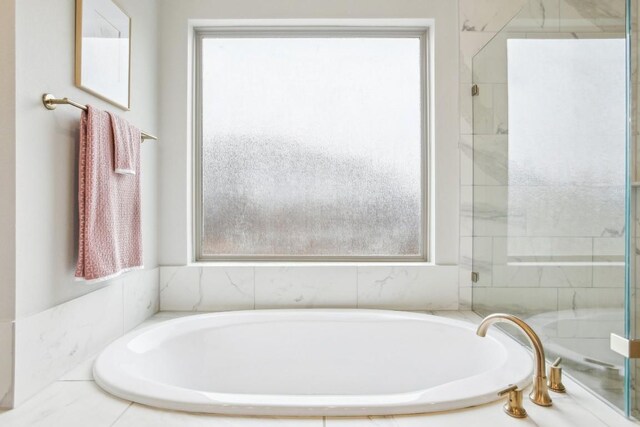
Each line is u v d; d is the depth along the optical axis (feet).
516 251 5.60
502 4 7.04
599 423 3.30
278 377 6.00
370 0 6.98
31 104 3.69
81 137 4.15
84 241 4.14
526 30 5.32
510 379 3.85
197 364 5.58
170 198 6.93
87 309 4.60
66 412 3.41
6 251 3.50
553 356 4.67
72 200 4.33
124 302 5.55
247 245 7.37
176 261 6.93
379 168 7.40
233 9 6.94
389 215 7.38
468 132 7.02
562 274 4.46
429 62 7.28
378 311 6.43
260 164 7.35
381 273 6.93
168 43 6.90
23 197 3.61
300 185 7.37
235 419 3.31
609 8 3.80
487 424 3.26
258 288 6.86
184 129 6.92
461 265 7.02
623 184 3.60
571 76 4.35
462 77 7.01
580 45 4.19
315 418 3.33
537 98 5.07
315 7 6.96
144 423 3.24
